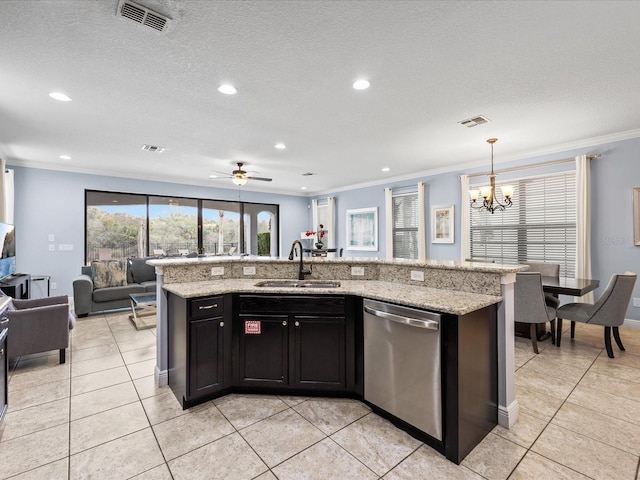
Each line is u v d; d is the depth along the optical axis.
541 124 3.62
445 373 1.77
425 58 2.26
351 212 7.94
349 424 2.06
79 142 4.21
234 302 2.45
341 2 1.70
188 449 1.83
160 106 3.07
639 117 3.42
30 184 5.34
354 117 3.38
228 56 2.23
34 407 2.29
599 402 2.31
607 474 1.62
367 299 2.21
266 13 1.79
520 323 3.79
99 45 2.08
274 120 3.46
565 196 4.56
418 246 6.33
